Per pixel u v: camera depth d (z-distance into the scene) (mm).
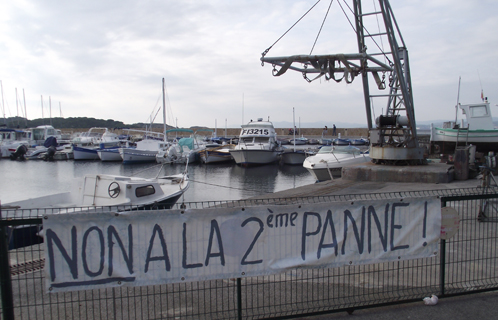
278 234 3779
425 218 4203
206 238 3621
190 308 4023
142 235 3490
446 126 23281
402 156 14133
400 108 14836
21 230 4258
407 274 4602
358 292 4355
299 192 11281
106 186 11086
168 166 38188
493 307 4039
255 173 33125
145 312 3951
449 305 4090
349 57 11555
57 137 56938
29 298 4293
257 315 3770
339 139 63750
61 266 3355
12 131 53750
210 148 45875
